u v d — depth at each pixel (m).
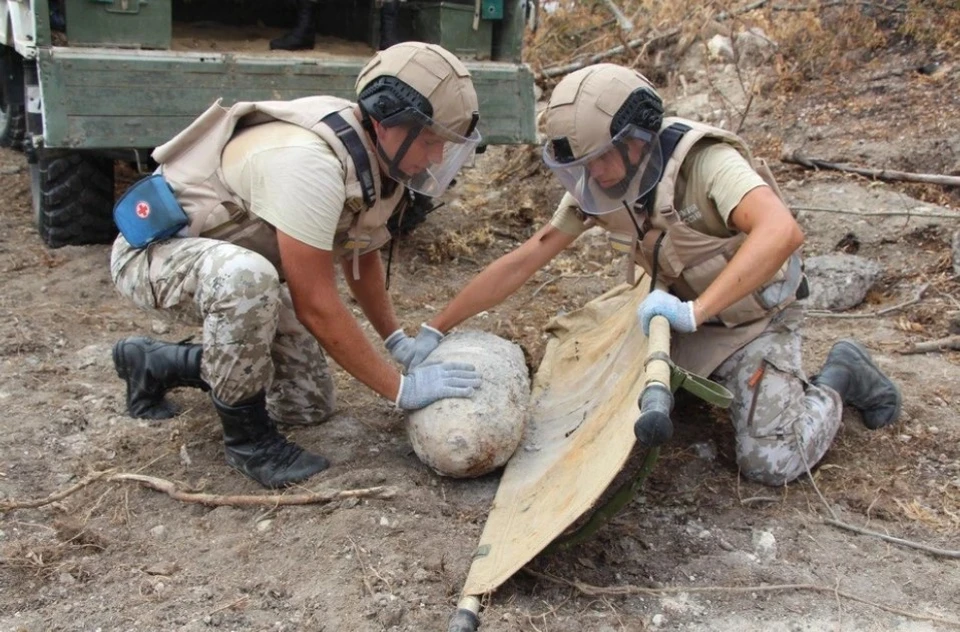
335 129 2.96
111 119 4.59
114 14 4.64
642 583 2.86
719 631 2.67
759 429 3.32
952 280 5.12
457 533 3.01
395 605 2.68
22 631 2.57
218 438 3.55
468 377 3.17
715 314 2.90
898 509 3.29
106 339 4.45
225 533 3.02
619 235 3.28
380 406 3.85
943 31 7.24
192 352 3.53
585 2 9.27
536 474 3.11
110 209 5.58
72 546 2.93
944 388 4.11
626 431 2.69
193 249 3.09
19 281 5.06
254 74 4.86
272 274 3.05
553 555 2.93
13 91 6.84
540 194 6.69
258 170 2.96
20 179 6.94
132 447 3.49
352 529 2.99
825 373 3.68
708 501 3.29
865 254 5.46
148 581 2.78
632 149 2.91
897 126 6.50
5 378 3.98
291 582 2.79
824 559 3.00
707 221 3.07
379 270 3.46
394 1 5.47
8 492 3.20
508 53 5.45
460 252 5.81
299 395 3.57
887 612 2.77
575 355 3.87
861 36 7.43
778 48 7.56
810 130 6.67
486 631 2.58
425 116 2.81
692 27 8.05
